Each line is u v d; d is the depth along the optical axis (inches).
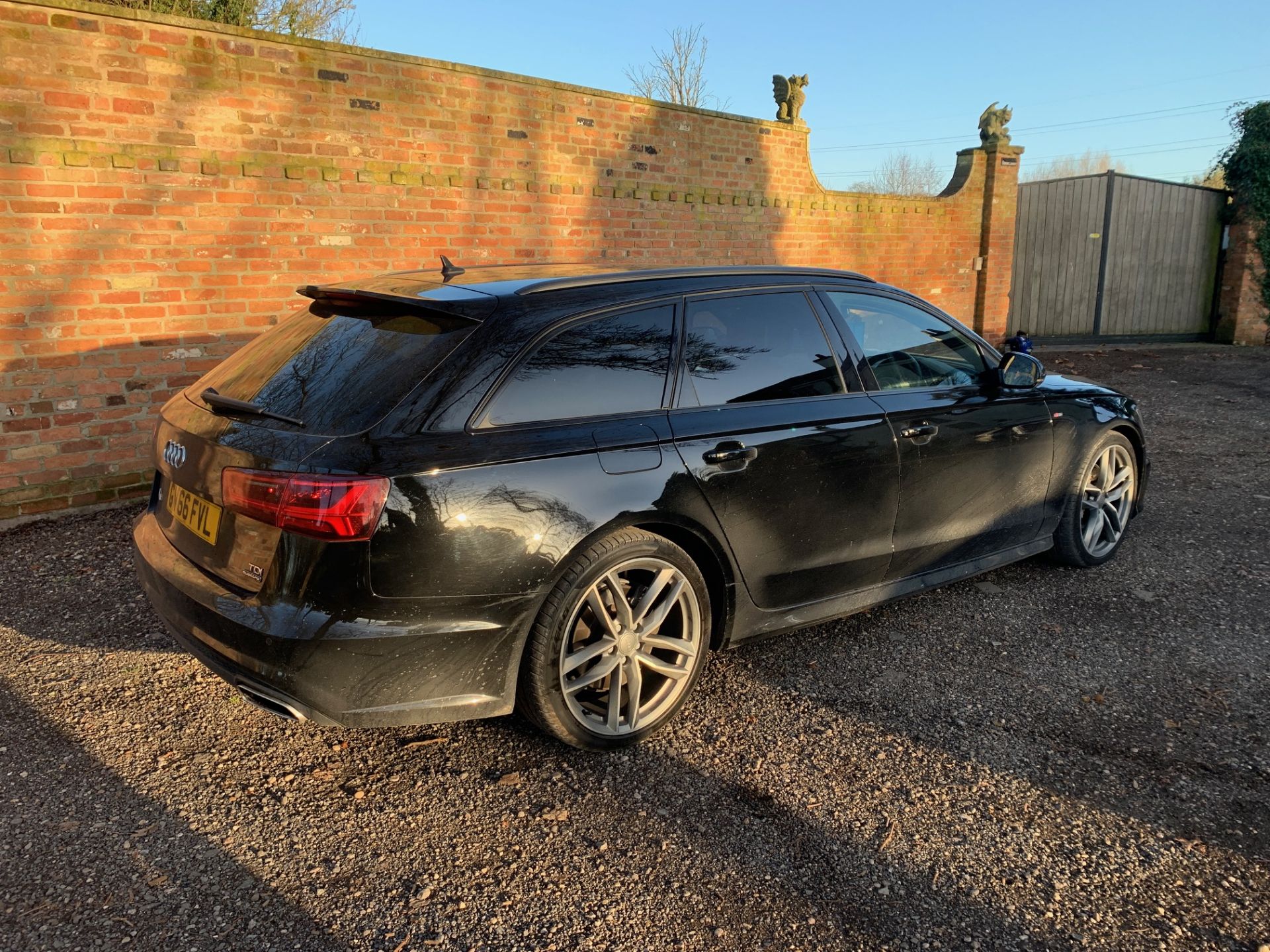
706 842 95.8
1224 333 568.1
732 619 122.5
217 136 218.4
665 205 340.5
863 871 91.5
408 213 261.1
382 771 108.5
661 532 113.6
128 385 211.6
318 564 91.2
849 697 127.0
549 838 96.3
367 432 94.0
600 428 106.6
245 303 229.3
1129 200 544.7
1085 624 151.8
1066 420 163.6
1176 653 140.7
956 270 480.1
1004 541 157.8
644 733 114.3
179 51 209.2
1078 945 81.7
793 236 397.7
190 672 131.2
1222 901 87.1
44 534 190.7
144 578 113.0
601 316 112.3
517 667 102.4
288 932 82.3
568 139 302.0
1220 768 109.5
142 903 85.3
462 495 95.0
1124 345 557.0
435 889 88.2
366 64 244.4
